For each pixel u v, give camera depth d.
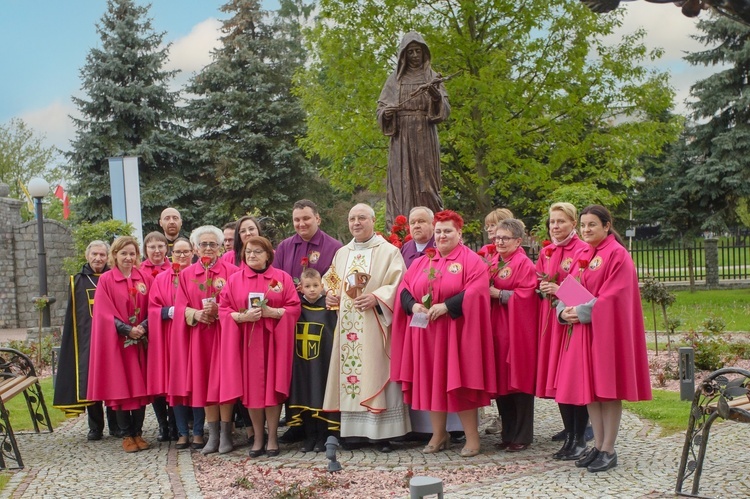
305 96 20.25
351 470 6.28
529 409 6.80
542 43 18.86
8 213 25.59
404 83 9.53
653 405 8.46
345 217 34.66
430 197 9.50
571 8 18.47
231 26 34.84
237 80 33.75
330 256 7.50
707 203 26.86
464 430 6.68
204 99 33.75
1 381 8.16
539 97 18.69
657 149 19.66
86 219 33.06
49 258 25.09
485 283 6.52
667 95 19.08
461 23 19.30
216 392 6.95
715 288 26.33
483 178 19.25
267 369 6.86
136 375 7.40
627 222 29.36
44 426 8.76
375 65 18.78
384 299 6.85
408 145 9.46
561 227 6.40
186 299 7.21
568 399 5.88
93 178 32.56
